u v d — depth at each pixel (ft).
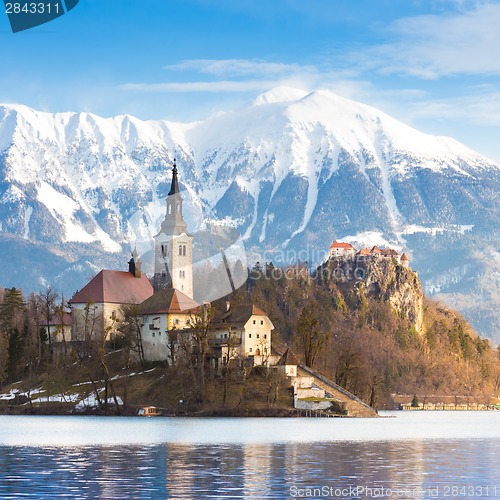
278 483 591.37
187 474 624.18
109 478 604.90
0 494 546.26
